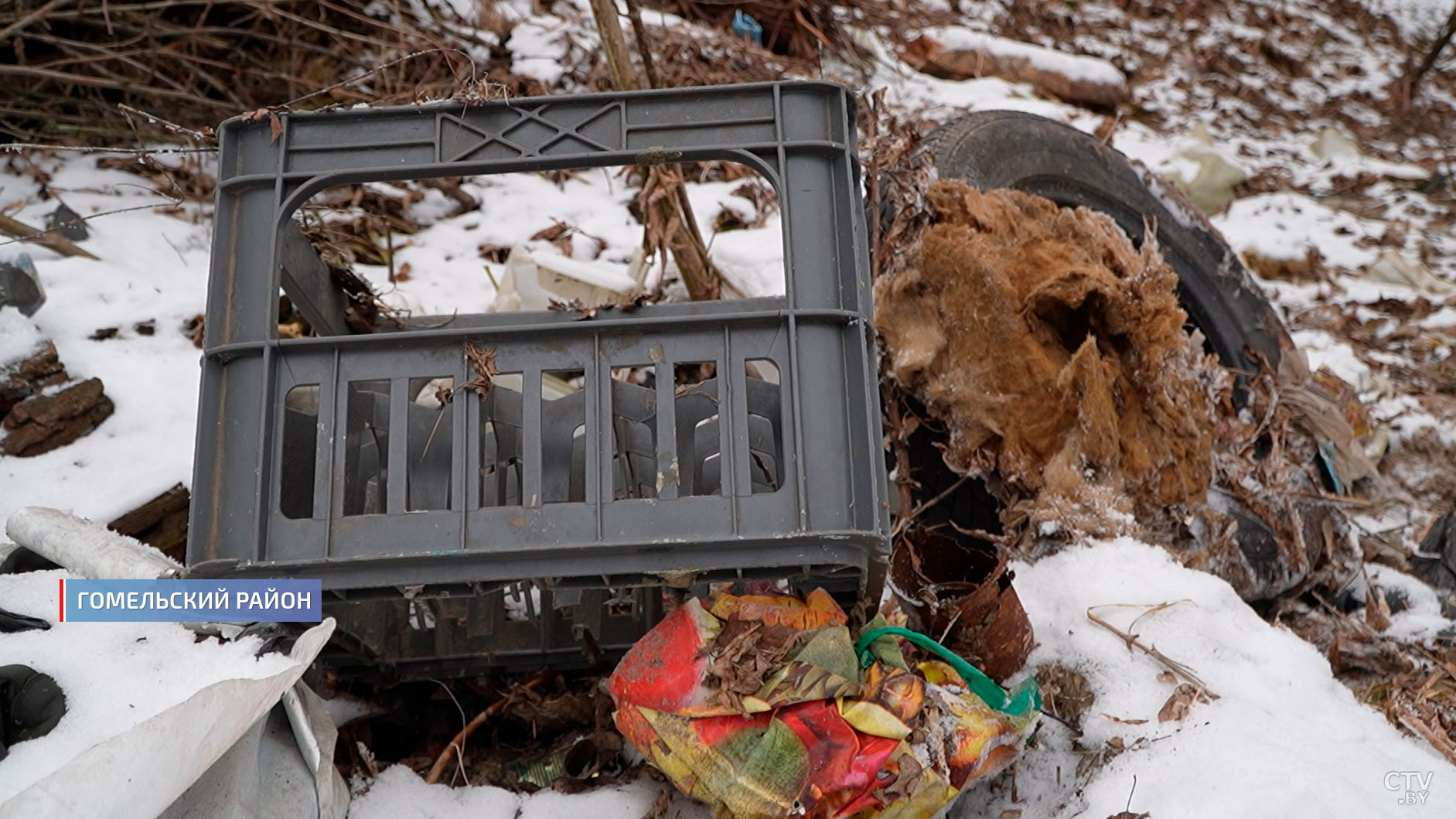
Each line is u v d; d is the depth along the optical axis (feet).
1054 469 7.86
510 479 6.45
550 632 6.84
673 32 15.26
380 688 6.96
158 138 12.11
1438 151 22.13
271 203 5.60
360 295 7.42
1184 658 6.59
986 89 18.25
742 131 5.73
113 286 9.63
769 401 5.65
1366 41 26.12
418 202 12.24
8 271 8.57
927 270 8.29
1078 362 7.78
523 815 5.95
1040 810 6.09
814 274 5.49
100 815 3.97
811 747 5.24
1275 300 15.57
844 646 5.47
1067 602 7.07
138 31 12.06
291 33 13.32
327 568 5.15
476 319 7.61
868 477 5.22
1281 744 5.81
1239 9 25.39
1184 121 20.51
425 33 13.94
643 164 5.69
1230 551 8.37
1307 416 10.52
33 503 7.54
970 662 6.53
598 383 5.31
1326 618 8.84
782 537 5.07
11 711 4.56
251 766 4.96
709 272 10.25
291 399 6.42
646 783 6.16
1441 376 14.43
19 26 11.07
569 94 5.74
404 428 5.29
